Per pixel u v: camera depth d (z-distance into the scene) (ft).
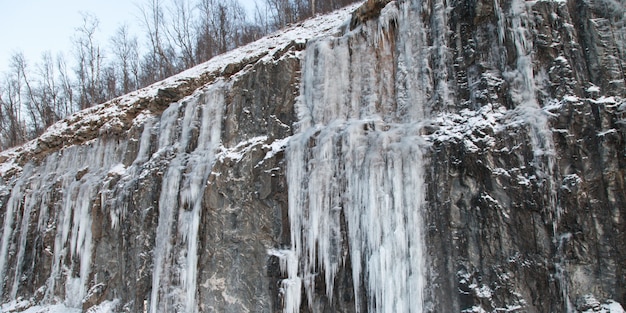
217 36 90.94
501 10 27.27
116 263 40.22
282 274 28.71
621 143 21.89
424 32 30.58
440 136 26.04
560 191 22.13
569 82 24.13
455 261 23.34
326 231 27.71
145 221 38.58
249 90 37.47
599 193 21.71
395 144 26.84
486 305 21.88
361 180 27.02
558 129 23.22
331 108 32.45
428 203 24.79
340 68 33.42
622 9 24.43
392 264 24.39
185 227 34.86
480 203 23.54
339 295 26.27
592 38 24.64
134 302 36.01
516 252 22.21
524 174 23.06
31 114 109.19
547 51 25.30
